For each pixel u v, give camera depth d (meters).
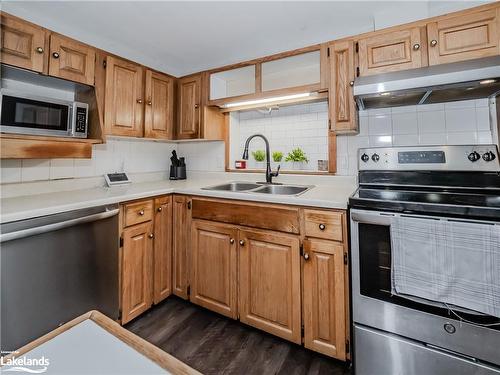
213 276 1.74
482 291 0.98
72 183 1.87
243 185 2.26
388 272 1.18
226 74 2.15
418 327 1.13
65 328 0.54
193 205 1.83
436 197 1.26
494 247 0.96
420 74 1.32
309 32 1.91
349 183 1.90
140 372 0.43
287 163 2.45
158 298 1.84
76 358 0.46
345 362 1.36
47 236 1.27
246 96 2.00
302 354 1.44
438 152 1.48
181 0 1.54
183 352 1.44
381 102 1.64
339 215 1.31
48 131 1.49
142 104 2.05
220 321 1.72
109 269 1.54
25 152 1.39
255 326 1.57
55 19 1.72
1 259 1.13
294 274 1.44
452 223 1.03
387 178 1.58
